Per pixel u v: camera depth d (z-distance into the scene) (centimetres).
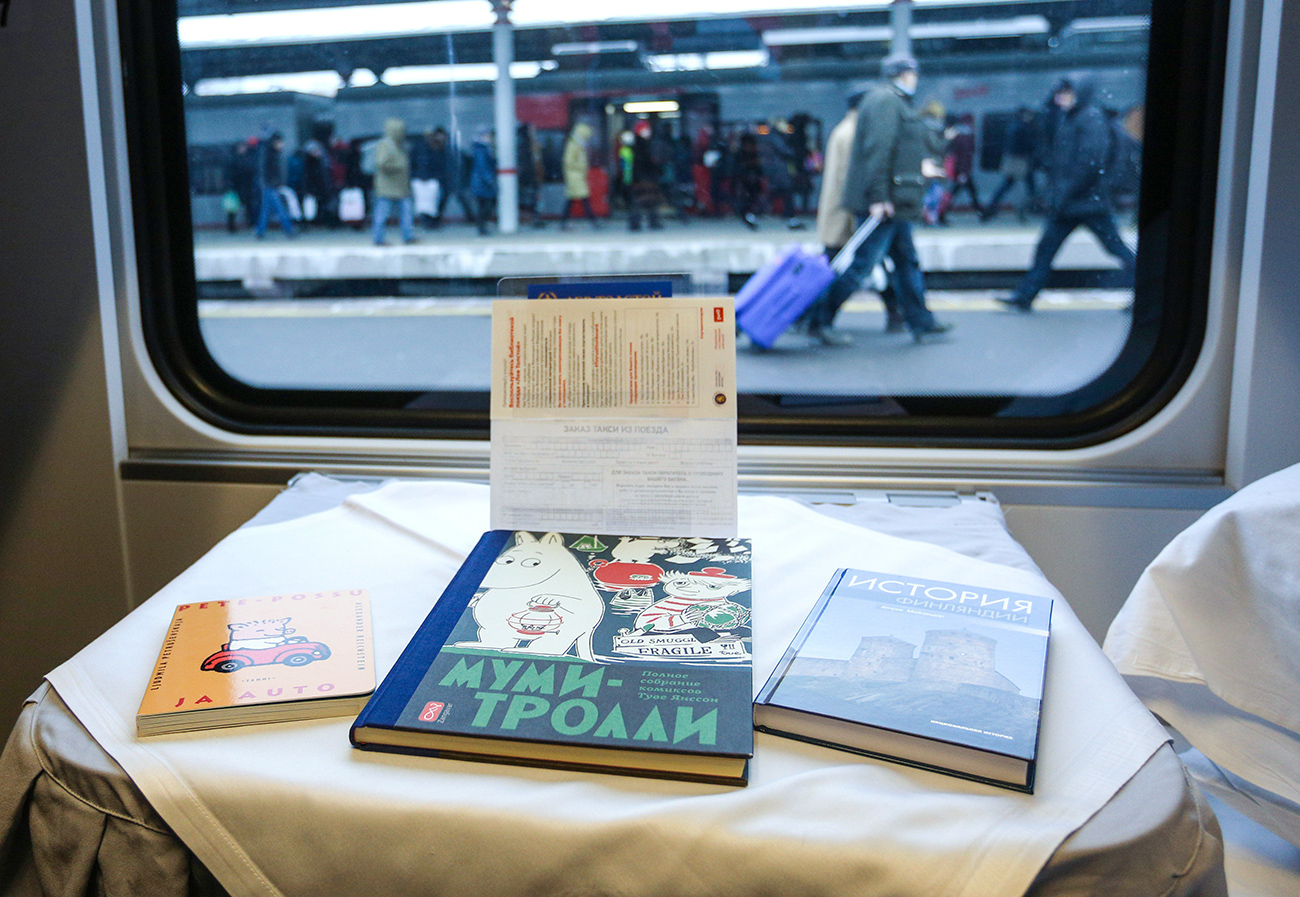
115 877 56
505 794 53
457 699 59
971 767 54
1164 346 133
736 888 48
